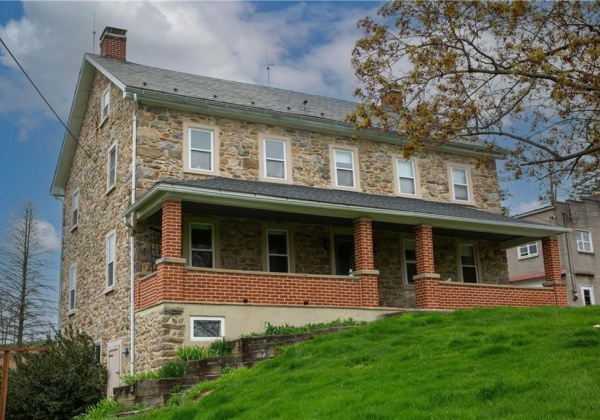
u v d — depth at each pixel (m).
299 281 17.08
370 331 13.84
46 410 16.50
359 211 17.98
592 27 10.68
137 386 12.89
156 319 15.48
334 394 9.41
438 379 9.39
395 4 11.23
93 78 22.95
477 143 24.02
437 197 23.17
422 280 18.81
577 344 10.33
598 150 10.62
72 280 23.67
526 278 36.84
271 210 17.36
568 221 35.28
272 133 20.55
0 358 26.86
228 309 15.95
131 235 17.72
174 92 19.23
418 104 11.46
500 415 7.56
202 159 19.11
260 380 11.45
